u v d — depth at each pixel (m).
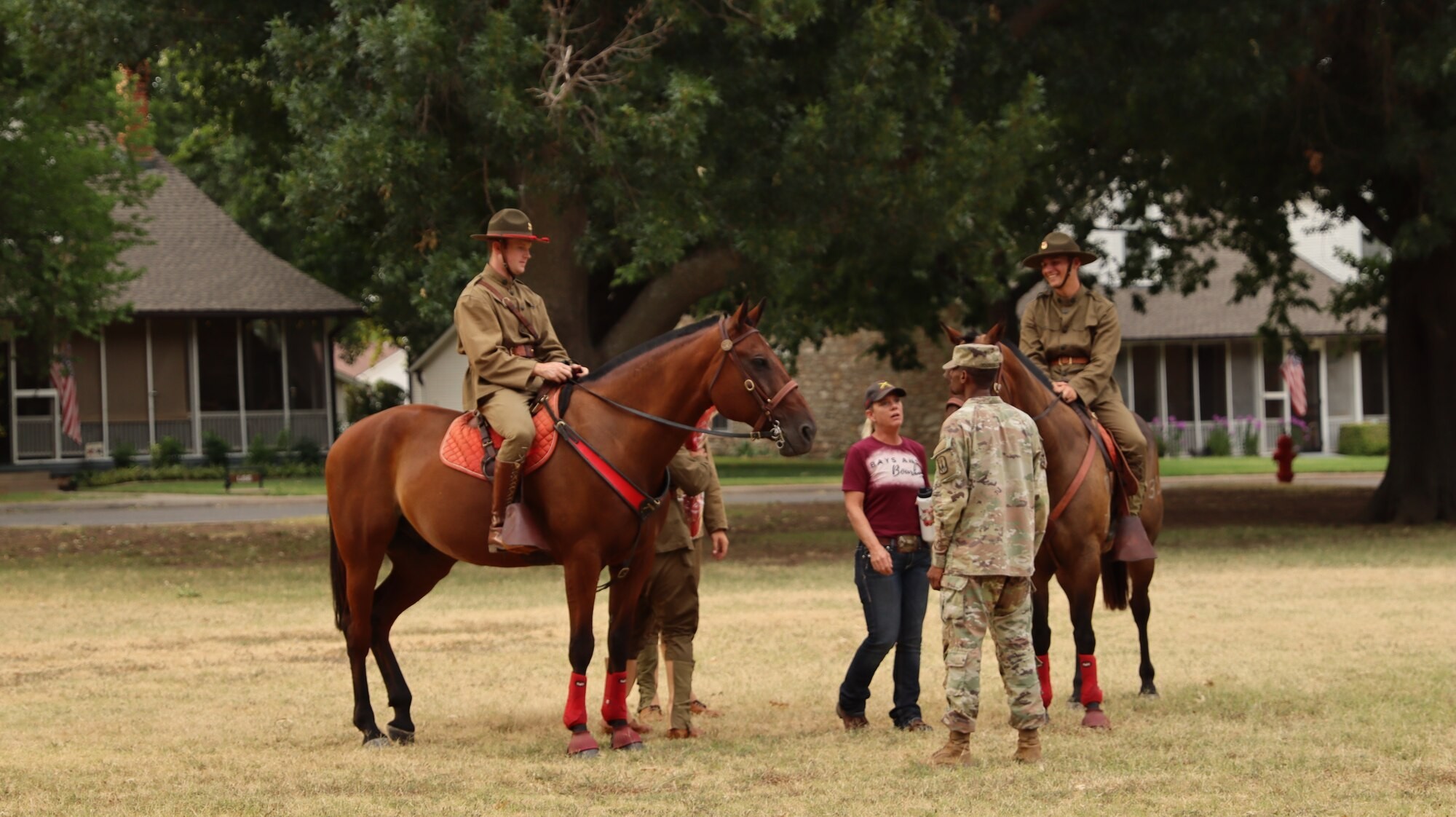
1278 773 6.79
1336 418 46.44
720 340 7.36
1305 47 19.55
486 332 7.54
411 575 8.22
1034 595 8.40
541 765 7.15
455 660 10.76
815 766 7.05
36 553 19.58
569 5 16.58
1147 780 6.64
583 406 7.53
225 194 47.81
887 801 6.29
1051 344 8.95
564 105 15.03
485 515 7.53
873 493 8.05
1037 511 7.10
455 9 15.57
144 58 18.08
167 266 37.41
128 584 16.17
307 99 15.77
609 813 6.10
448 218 16.56
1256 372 45.81
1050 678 8.94
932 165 17.17
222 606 14.27
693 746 7.64
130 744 7.77
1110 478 8.48
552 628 12.56
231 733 8.12
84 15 16.55
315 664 10.62
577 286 17.30
